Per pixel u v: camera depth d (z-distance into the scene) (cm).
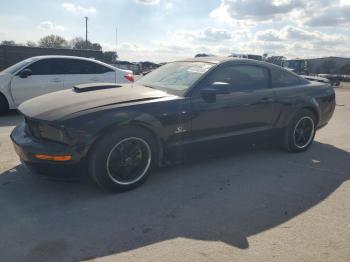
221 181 410
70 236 283
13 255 256
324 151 555
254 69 481
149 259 255
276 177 430
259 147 502
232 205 348
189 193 373
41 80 823
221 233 294
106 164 346
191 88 410
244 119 455
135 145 368
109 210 329
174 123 387
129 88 430
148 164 379
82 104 358
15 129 396
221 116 428
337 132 710
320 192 387
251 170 451
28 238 279
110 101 366
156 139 381
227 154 463
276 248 273
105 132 339
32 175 406
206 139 422
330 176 439
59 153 328
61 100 377
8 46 1817
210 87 401
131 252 263
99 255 259
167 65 504
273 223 313
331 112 577
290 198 369
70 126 329
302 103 515
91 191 370
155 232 293
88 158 342
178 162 412
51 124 335
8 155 476
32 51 1877
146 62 4372
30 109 370
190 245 274
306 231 300
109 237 283
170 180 407
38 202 342
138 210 331
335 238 290
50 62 840
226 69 448
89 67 885
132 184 371
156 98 388
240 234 293
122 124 347
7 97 795
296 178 429
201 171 440
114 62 4081
